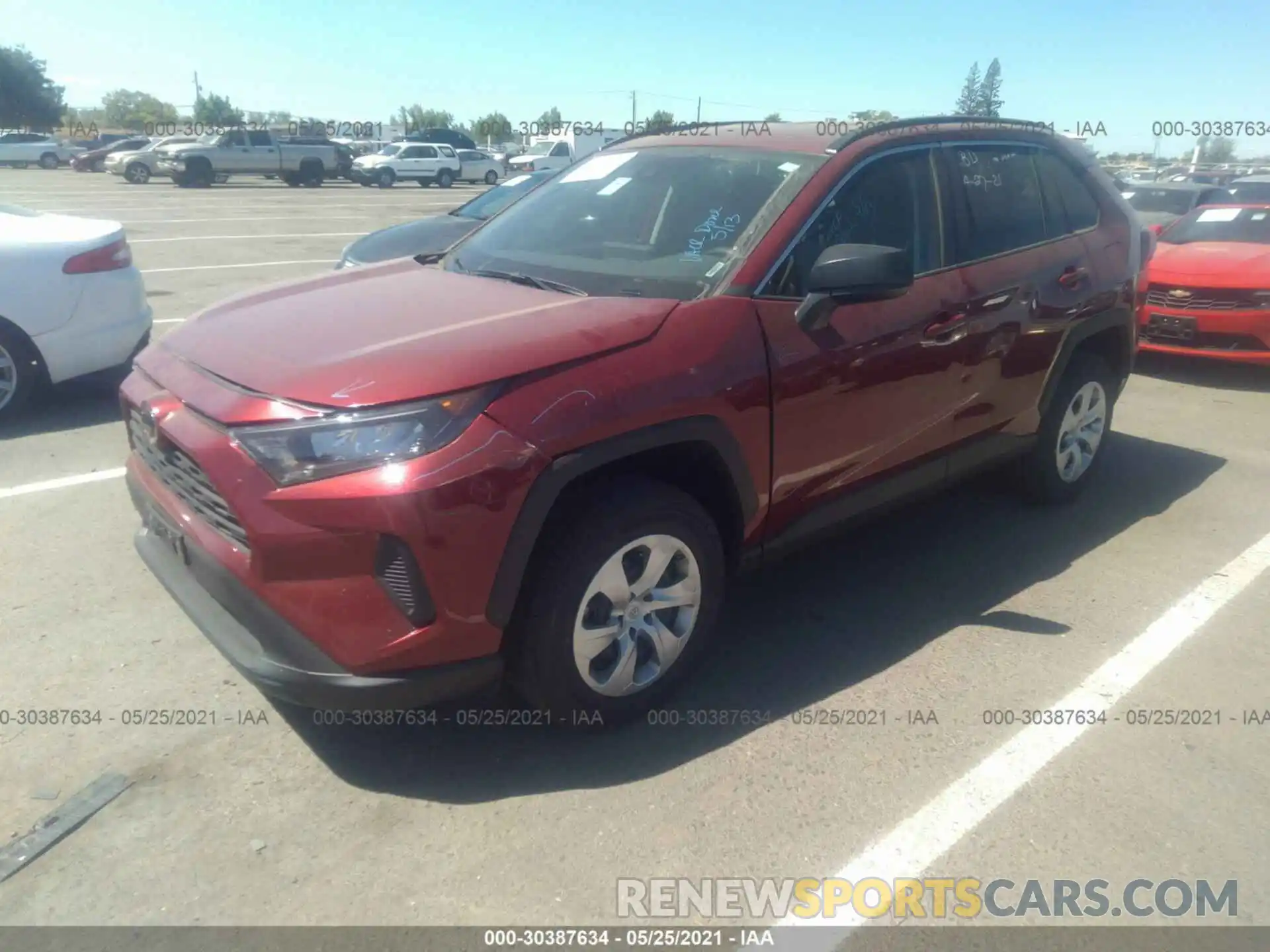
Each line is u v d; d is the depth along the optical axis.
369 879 2.57
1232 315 7.55
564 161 27.75
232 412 2.68
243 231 17.80
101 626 3.71
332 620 2.61
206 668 3.48
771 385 3.21
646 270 3.44
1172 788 2.99
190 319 3.55
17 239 5.94
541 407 2.71
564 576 2.85
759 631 3.85
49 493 4.96
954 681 3.53
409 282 3.62
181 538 2.96
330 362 2.76
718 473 3.21
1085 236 4.78
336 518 2.54
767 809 2.86
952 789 2.96
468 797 2.88
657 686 3.22
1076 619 3.98
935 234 3.96
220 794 2.86
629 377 2.88
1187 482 5.56
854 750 3.13
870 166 3.75
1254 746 3.19
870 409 3.61
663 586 3.17
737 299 3.23
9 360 5.91
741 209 3.53
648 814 2.83
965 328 3.94
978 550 4.61
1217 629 3.92
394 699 2.68
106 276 6.19
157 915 2.44
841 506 3.70
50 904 2.47
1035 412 4.57
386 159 34.84
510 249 3.88
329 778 2.94
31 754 3.00
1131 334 5.09
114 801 2.82
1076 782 3.01
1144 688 3.51
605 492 2.93
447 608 2.64
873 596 4.15
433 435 2.58
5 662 3.46
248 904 2.48
